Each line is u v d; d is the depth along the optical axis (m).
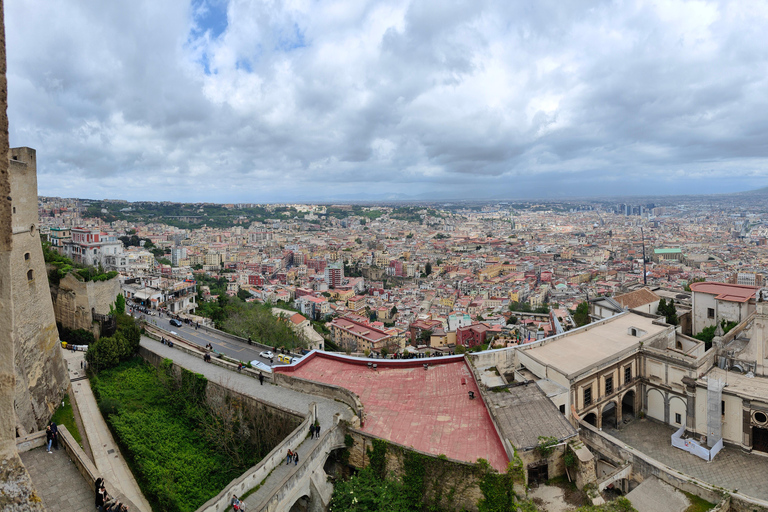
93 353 72.94
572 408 56.59
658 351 65.81
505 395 52.44
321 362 66.62
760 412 53.97
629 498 43.88
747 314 85.25
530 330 143.00
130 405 62.50
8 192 22.23
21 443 38.72
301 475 39.06
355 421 46.38
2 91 21.52
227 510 34.88
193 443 55.34
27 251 55.66
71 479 35.62
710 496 42.53
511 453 39.81
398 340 168.75
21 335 52.38
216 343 91.00
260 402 53.50
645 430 63.53
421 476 40.78
